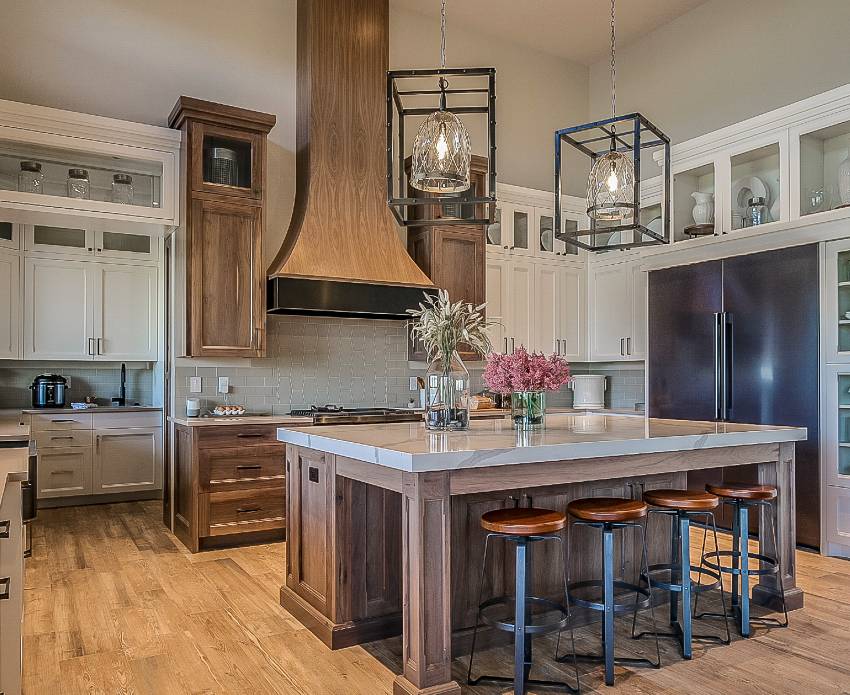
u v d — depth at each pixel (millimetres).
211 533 4320
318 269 4758
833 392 4098
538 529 2309
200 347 4523
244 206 4691
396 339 5719
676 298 5102
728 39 5738
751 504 3320
